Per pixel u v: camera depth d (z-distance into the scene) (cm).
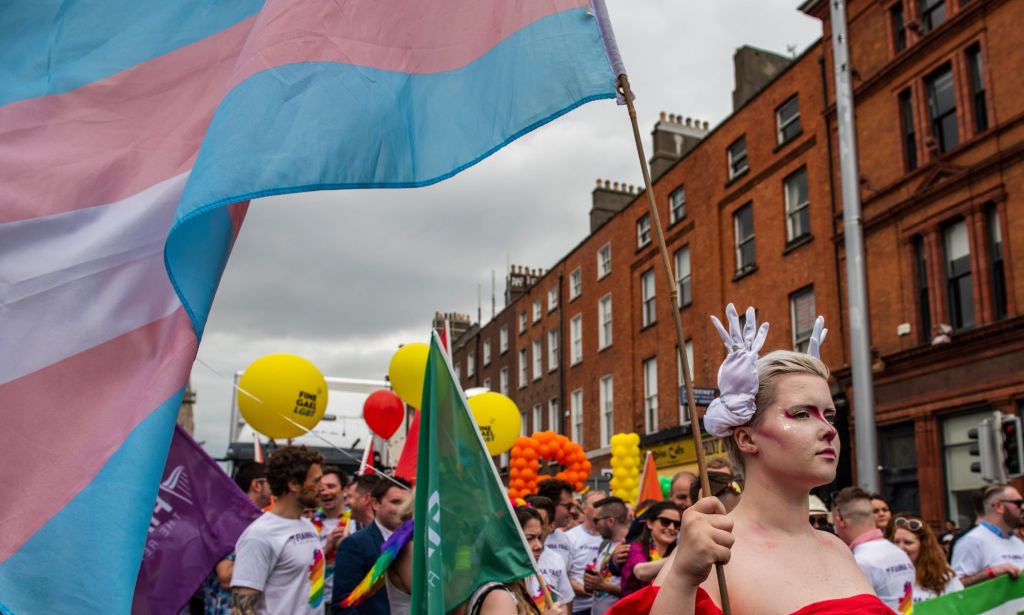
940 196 1405
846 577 205
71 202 289
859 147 1590
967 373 1330
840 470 1550
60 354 276
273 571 446
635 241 2406
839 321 1594
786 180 1792
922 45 1450
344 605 425
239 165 255
